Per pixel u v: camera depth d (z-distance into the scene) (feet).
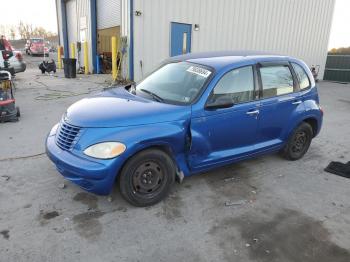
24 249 9.51
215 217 11.62
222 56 14.97
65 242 9.90
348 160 18.04
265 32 53.83
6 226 10.54
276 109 15.12
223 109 13.04
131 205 12.03
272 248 10.07
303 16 58.80
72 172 10.80
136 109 11.84
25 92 34.94
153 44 41.88
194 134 12.38
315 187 14.46
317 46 64.03
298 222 11.57
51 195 12.59
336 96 44.39
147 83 14.94
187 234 10.55
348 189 14.40
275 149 16.07
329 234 10.94
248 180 14.83
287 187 14.33
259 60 14.74
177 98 13.01
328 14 63.05
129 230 10.63
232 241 10.30
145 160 11.49
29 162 15.61
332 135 23.11
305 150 17.84
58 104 28.99
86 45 56.03
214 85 12.89
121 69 43.39
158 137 11.35
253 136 14.60
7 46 43.24
